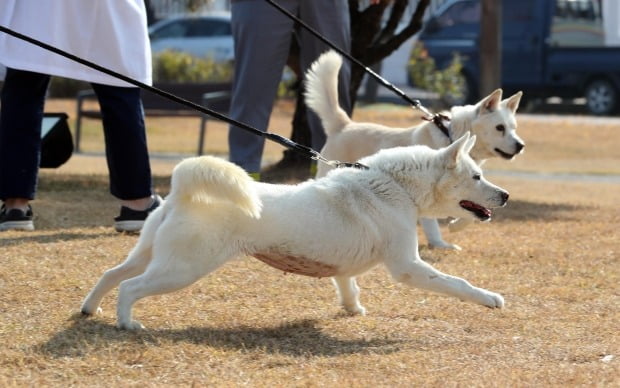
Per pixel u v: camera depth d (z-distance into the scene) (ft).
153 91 21.57
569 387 16.57
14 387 16.29
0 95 32.99
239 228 19.62
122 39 29.43
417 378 17.10
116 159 29.96
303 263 20.33
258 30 37.24
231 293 23.29
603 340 20.03
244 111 37.93
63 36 28.71
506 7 100.37
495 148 31.24
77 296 22.43
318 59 34.45
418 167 21.29
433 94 96.73
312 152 22.07
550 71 99.25
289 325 20.92
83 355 18.07
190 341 19.17
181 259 19.24
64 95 89.15
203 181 18.88
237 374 17.24
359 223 20.44
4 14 28.48
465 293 20.54
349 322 21.24
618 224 36.17
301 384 16.62
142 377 17.03
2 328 19.77
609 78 97.55
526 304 23.27
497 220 36.78
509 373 17.46
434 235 30.14
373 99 96.32
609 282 25.79
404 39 50.57
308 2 36.94
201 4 57.62
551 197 47.03
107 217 33.83
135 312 21.36
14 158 29.76
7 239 28.12
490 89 71.51
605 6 96.89
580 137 78.95
